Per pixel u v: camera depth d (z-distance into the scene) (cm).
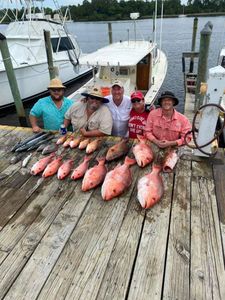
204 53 605
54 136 404
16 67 823
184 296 175
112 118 407
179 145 345
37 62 904
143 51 763
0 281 188
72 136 390
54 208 255
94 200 263
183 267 194
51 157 330
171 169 298
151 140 361
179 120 351
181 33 2700
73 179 294
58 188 283
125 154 340
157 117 354
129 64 657
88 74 1282
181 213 244
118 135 432
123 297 175
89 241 217
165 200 260
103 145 367
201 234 221
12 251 211
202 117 301
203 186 279
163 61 1051
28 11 990
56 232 227
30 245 215
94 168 290
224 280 185
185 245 211
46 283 185
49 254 207
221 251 206
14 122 823
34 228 232
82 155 349
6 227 234
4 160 342
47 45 794
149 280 185
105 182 264
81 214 246
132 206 254
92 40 2502
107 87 623
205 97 296
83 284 184
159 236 220
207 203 255
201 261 198
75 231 228
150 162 316
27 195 274
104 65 673
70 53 1119
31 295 178
